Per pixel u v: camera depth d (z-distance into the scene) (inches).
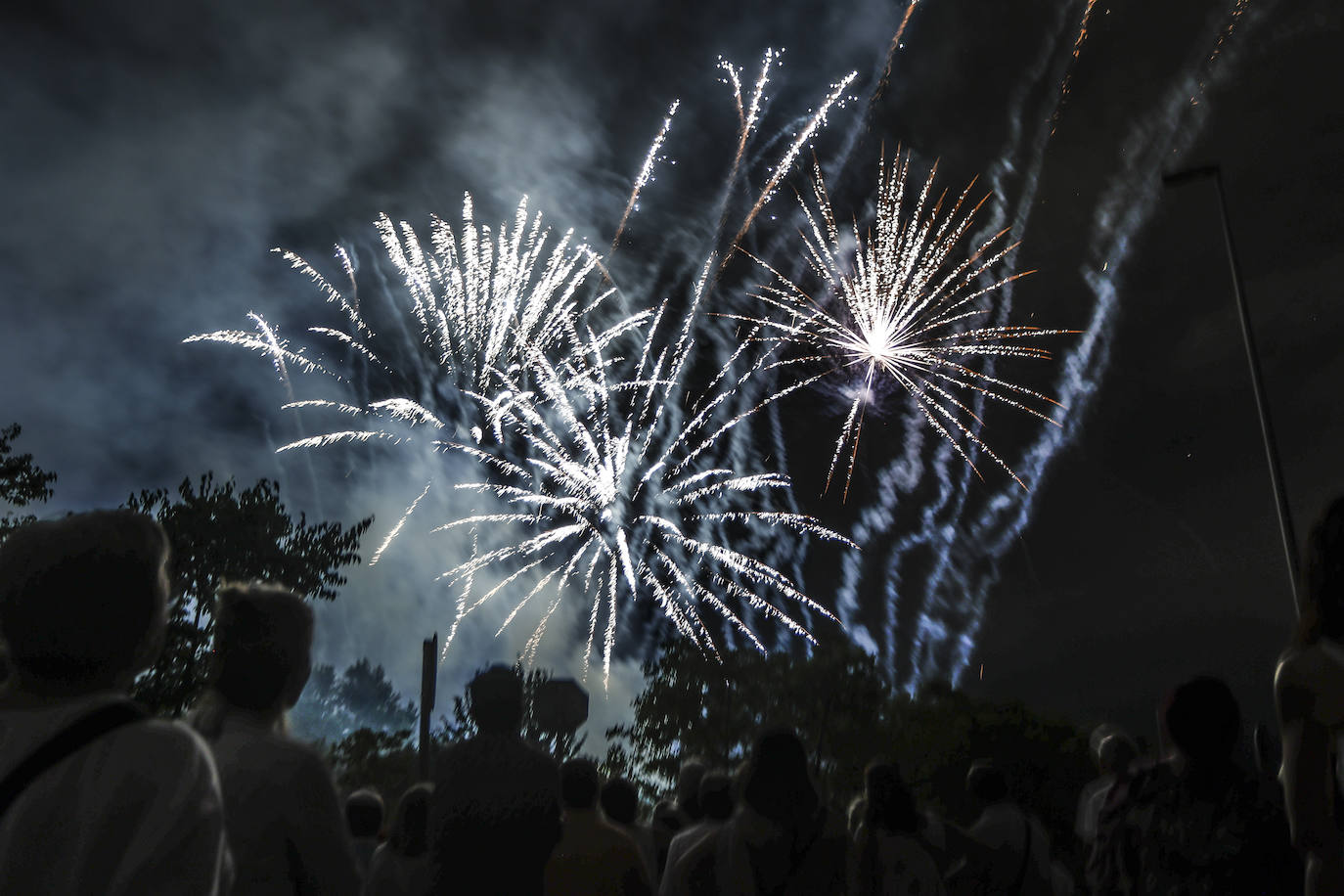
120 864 77.4
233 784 120.6
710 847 202.4
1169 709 150.4
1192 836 143.2
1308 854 116.9
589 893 205.6
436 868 171.3
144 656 91.8
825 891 190.7
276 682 132.7
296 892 122.3
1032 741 1294.3
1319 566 121.1
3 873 76.2
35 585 86.8
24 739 81.5
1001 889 247.8
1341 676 114.7
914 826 233.0
